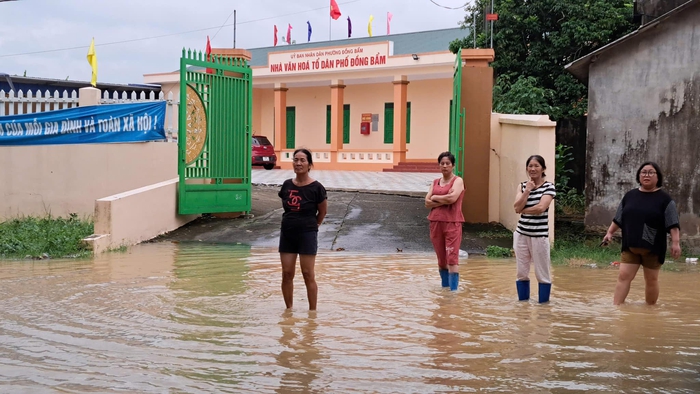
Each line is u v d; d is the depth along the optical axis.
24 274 9.02
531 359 5.31
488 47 20.08
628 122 12.62
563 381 4.77
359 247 11.93
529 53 20.16
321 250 11.68
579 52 19.48
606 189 12.86
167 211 13.39
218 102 14.25
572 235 13.05
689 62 12.11
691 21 12.06
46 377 4.75
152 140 14.77
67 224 13.43
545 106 17.56
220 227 13.80
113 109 14.62
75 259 10.46
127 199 12.07
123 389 4.52
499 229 13.45
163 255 10.91
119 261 10.26
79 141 14.70
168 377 4.78
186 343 5.67
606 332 6.21
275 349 5.53
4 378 4.71
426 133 32.91
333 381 4.74
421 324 6.47
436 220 8.38
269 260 10.45
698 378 4.85
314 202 7.09
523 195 7.64
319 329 6.22
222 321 6.47
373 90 34.53
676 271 10.30
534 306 7.43
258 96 38.28
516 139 12.82
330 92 35.97
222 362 5.15
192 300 7.43
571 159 16.11
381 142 34.38
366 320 6.61
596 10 18.95
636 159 12.58
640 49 12.47
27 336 5.84
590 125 12.93
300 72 34.28
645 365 5.16
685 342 5.84
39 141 14.77
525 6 19.92
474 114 14.00
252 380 4.73
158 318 6.55
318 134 36.56
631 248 7.49
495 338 5.96
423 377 4.84
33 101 14.98
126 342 5.68
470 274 9.54
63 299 7.38
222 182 14.42
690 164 12.12
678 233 7.36
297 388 4.58
